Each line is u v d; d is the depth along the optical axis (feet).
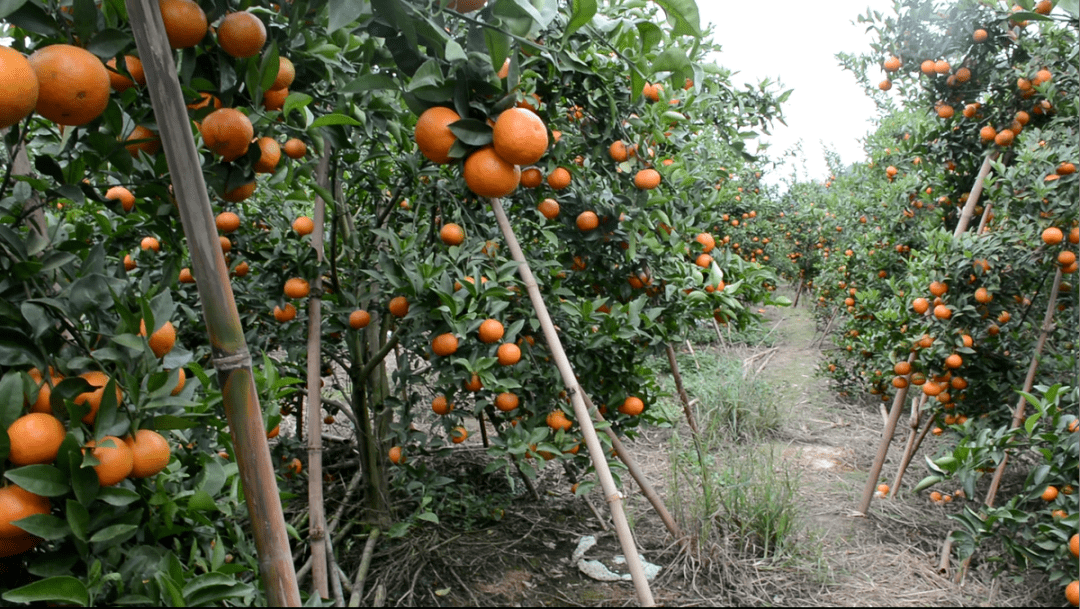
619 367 10.17
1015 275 12.34
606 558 11.27
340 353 12.82
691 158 12.87
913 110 17.07
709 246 11.25
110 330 4.52
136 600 4.33
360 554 11.01
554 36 7.23
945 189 15.75
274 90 5.49
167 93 3.57
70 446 3.82
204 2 4.46
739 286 10.79
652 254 10.57
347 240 11.01
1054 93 12.25
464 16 4.58
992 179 13.08
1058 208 11.66
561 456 9.19
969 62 13.42
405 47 5.07
